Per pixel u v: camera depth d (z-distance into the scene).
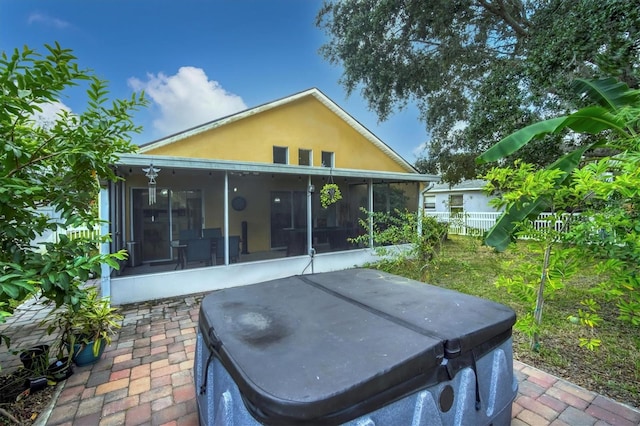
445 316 1.79
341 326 1.65
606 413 2.19
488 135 6.02
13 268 2.02
